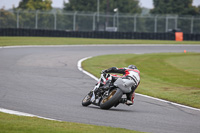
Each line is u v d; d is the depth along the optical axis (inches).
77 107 1176.8
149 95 1585.9
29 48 3875.5
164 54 4033.0
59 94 1455.5
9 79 1820.9
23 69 2262.6
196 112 1238.9
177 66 3002.0
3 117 919.0
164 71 2647.6
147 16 7047.2
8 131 715.4
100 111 1118.4
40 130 749.3
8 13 6033.5
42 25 6294.3
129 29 7086.6
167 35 6240.2
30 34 5457.7
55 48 4087.1
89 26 6697.8
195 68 2915.8
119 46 4864.7
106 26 6815.9
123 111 1154.7
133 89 1177.4
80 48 4288.9
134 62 3063.5
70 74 2149.4
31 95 1390.3
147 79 2196.1
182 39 6338.6
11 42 4350.4
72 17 6579.7
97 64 2763.3
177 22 7155.5
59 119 968.3
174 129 924.0
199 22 7190.0
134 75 1160.2
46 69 2320.4
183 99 1501.0
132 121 993.5
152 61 3243.1
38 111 1075.9
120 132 783.1
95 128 818.2
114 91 1155.3
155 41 5915.4
